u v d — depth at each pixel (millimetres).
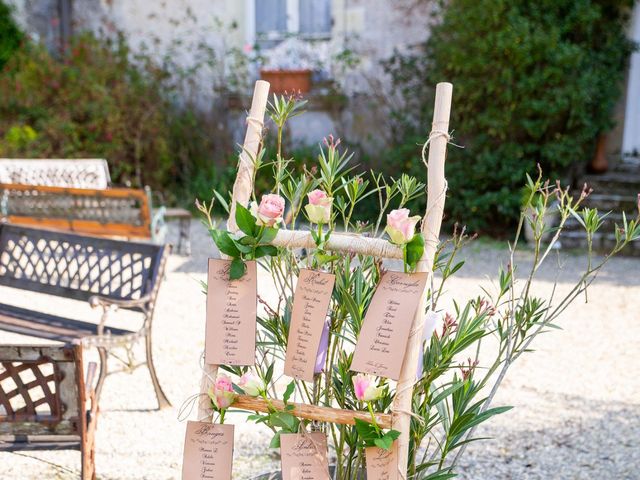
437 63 7945
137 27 9727
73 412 2037
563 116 7355
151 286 3150
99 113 8883
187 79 9508
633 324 4738
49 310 4859
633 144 8742
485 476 2646
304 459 1493
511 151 7426
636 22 8312
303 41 9453
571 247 7316
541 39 6949
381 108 8969
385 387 1561
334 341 1701
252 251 1497
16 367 1987
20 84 8914
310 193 1461
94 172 7355
